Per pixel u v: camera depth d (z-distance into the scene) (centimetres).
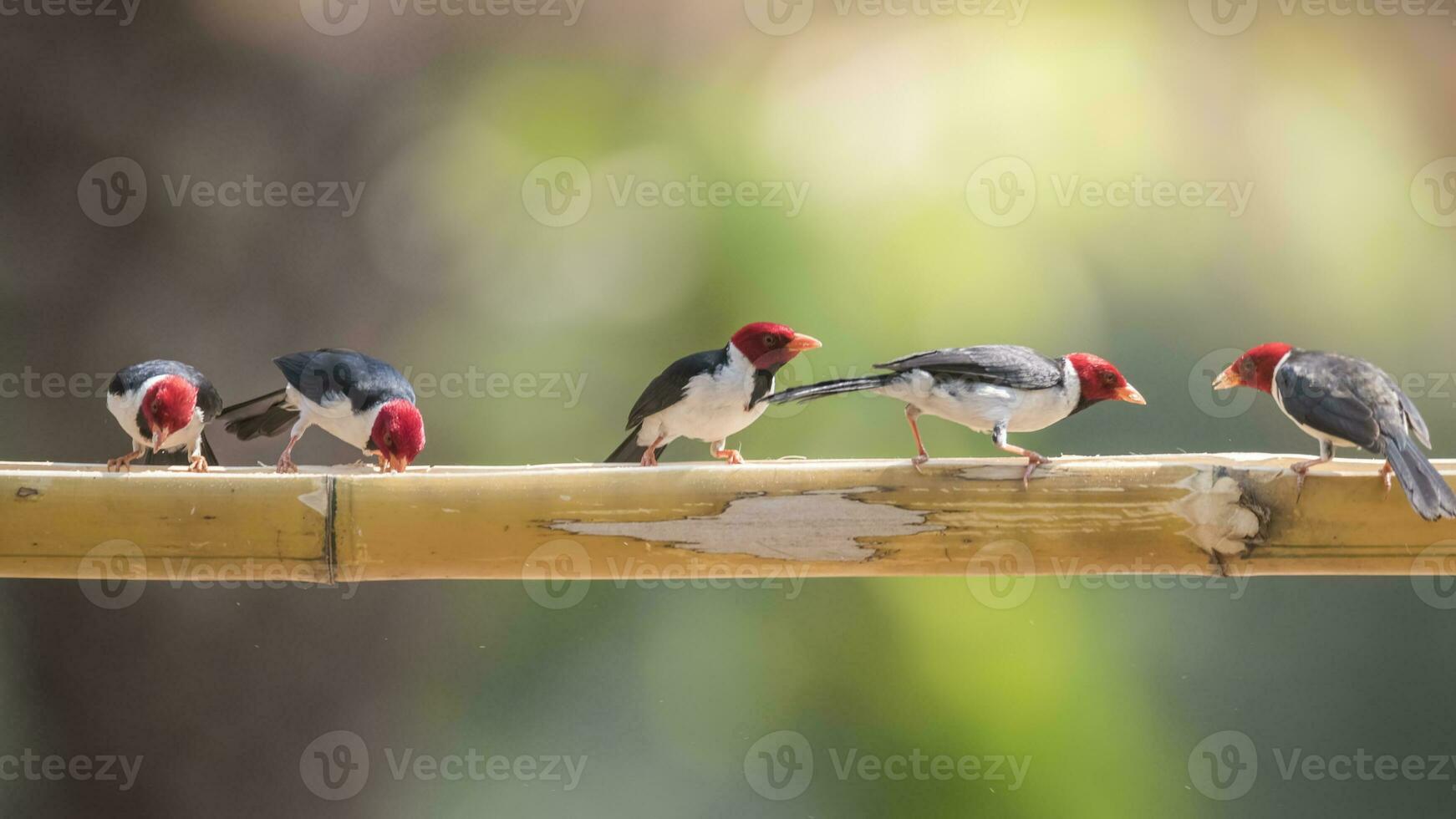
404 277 1262
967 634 1095
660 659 1220
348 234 1255
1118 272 1241
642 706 1220
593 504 599
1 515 602
